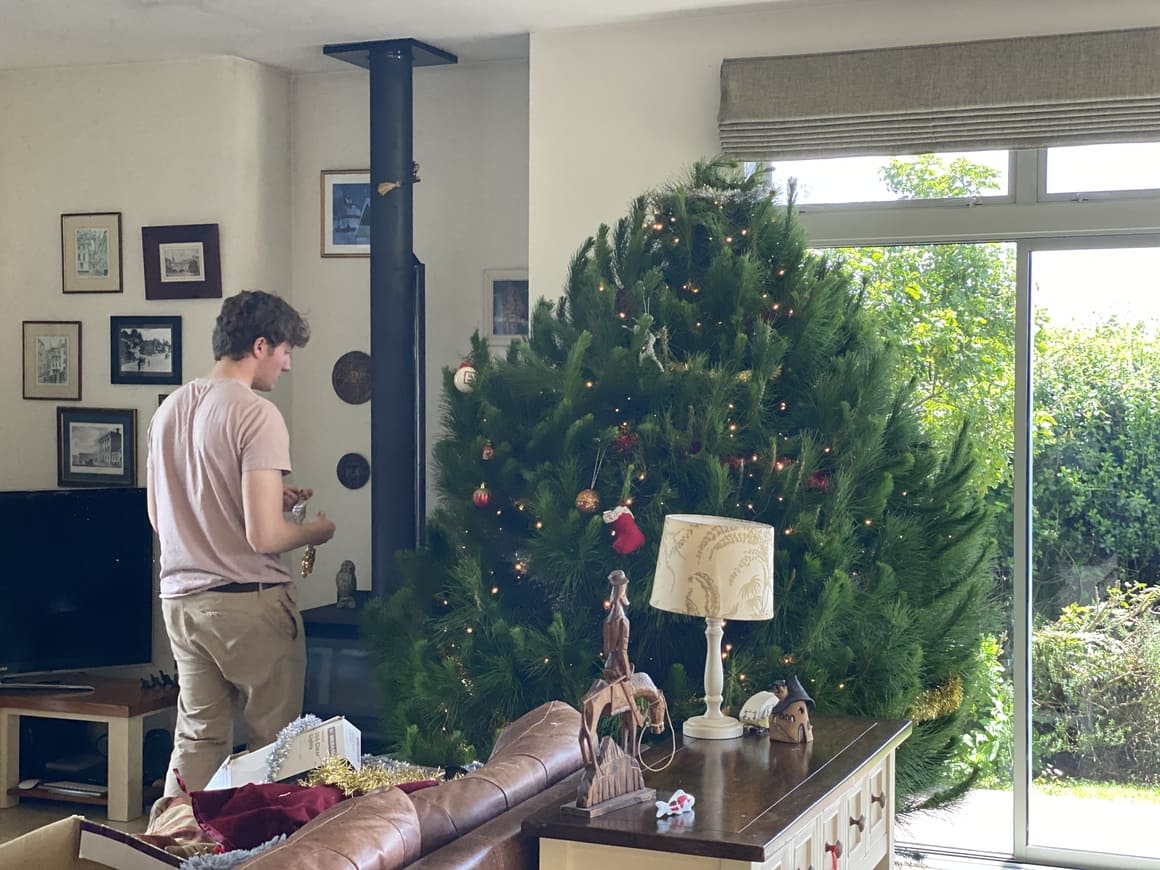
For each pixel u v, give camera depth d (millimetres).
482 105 5020
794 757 2566
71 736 4930
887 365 3602
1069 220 4074
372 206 4773
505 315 5000
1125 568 4109
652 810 2141
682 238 3676
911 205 4254
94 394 5164
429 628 3762
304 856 1648
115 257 5105
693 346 3607
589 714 2098
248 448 3531
